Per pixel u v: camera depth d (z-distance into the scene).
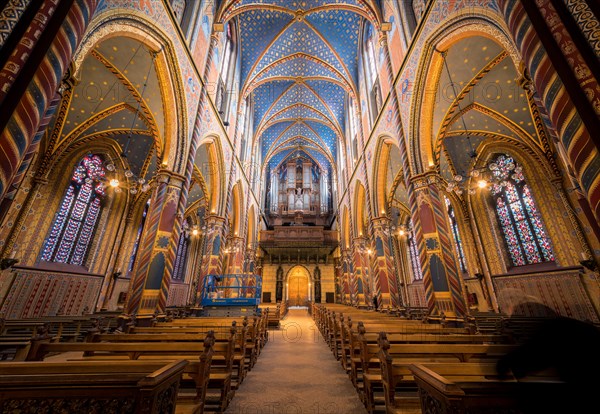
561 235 10.10
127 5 6.37
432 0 7.88
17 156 2.96
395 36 10.69
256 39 16.20
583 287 9.40
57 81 3.36
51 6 3.29
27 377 1.63
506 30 5.54
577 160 2.97
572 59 3.05
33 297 10.14
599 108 2.83
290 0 14.27
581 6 3.07
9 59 2.92
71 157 11.72
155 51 7.61
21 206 9.90
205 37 10.80
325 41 16.30
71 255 12.01
